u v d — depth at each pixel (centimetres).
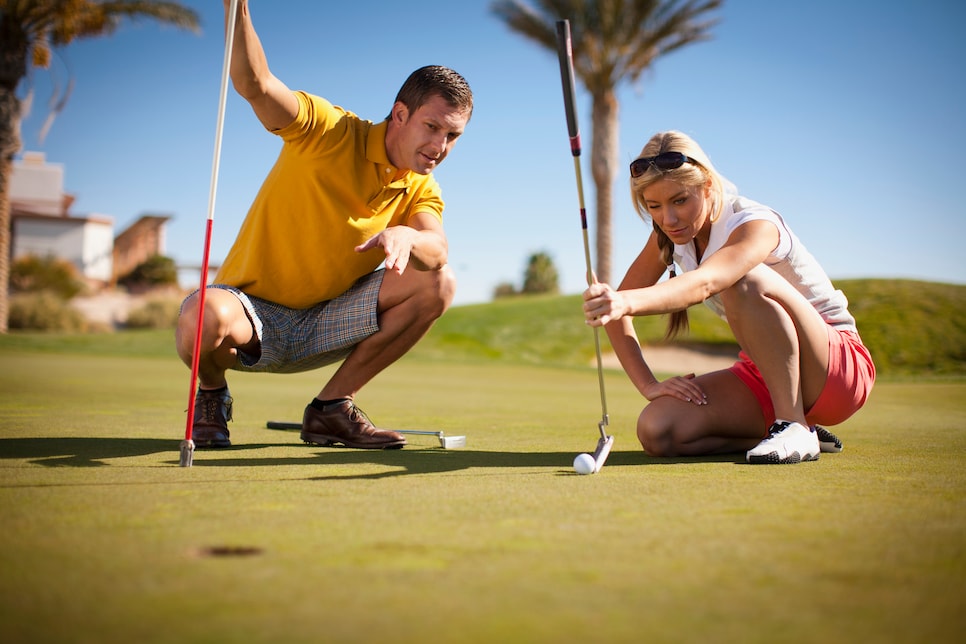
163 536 152
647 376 304
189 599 115
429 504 185
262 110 286
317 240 311
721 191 275
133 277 3569
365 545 146
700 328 1596
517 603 115
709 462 272
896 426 433
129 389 621
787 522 167
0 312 1638
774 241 273
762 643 101
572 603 115
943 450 311
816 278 293
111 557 137
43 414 417
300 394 668
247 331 308
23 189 3744
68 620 107
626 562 136
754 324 271
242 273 319
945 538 153
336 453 292
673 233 274
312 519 168
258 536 152
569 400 653
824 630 105
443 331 1703
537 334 1683
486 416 485
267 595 117
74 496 192
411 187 327
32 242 3512
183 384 683
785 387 274
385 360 324
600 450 258
